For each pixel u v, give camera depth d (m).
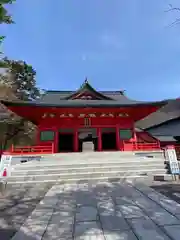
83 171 10.29
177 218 4.45
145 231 3.81
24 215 5.22
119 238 3.54
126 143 18.05
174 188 7.58
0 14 5.59
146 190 7.34
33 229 4.12
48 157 13.77
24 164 11.20
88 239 3.56
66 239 3.62
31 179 9.51
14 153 13.91
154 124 28.83
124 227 4.04
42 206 5.72
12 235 4.02
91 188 7.98
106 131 19.48
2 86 25.22
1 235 4.03
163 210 5.04
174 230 3.81
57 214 5.00
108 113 18.39
